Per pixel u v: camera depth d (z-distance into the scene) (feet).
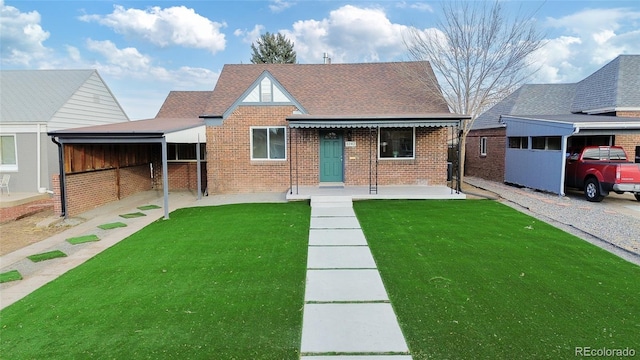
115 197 50.19
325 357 13.60
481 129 70.44
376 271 21.95
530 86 73.72
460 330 15.23
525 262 23.03
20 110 55.36
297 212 37.96
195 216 38.04
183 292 19.54
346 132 50.01
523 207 39.63
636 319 15.94
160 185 61.36
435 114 45.98
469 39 54.80
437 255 24.48
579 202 42.47
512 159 58.54
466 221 33.35
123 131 38.17
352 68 61.72
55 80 62.64
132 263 24.41
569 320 15.89
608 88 60.64
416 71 57.52
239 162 50.67
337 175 51.16
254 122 49.96
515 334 14.84
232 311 17.30
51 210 46.14
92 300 18.86
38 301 18.98
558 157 46.55
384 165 50.21
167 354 13.93
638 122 43.16
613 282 19.89
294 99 49.29
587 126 43.34
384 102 52.95
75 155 41.57
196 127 47.32
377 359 13.41
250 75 60.54
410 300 18.10
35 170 54.60
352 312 17.02
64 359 13.79
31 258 26.63
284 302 18.17
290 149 49.88
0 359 13.89
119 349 14.35
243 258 24.73
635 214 36.09
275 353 13.91
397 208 38.96
